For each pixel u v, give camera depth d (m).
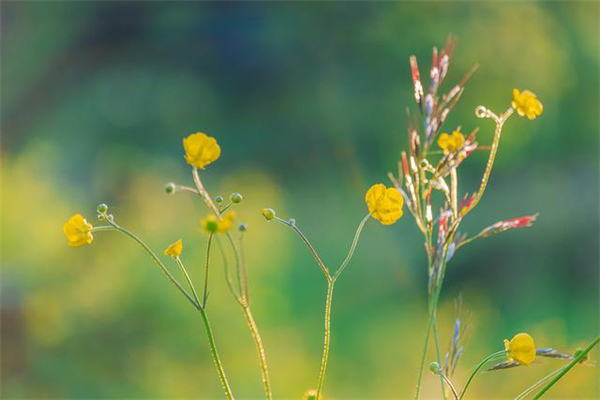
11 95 8.77
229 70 8.54
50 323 3.11
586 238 5.77
